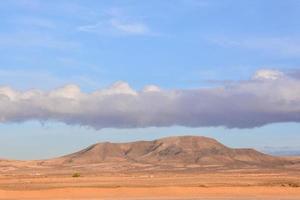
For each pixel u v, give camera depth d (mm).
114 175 186625
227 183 103562
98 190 76875
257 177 150000
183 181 117125
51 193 74688
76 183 107375
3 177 157500
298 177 150625
